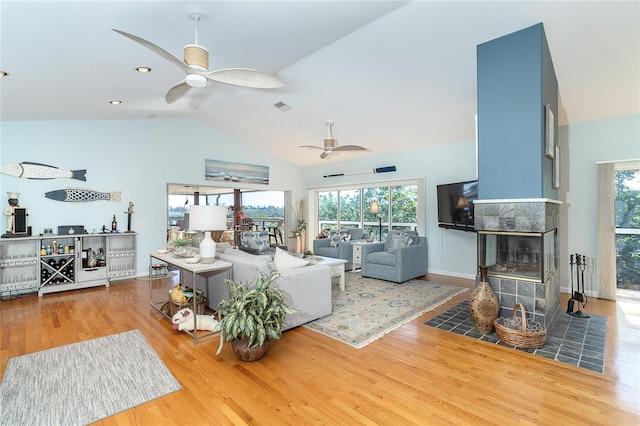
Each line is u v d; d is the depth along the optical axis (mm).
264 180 7961
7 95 3572
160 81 3807
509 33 2982
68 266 4926
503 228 3020
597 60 3279
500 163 3033
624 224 4516
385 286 5062
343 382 2277
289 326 3209
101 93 4004
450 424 1837
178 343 2945
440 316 3621
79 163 5324
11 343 2949
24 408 1988
